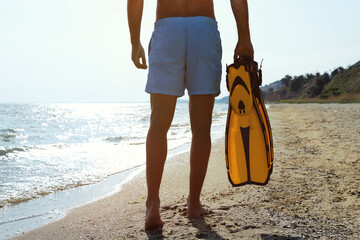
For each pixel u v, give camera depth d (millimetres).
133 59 1849
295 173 2918
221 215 1780
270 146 1708
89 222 2014
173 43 1658
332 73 100438
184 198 2318
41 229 1989
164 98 1674
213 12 1819
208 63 1702
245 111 1754
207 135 1767
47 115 46250
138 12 1783
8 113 52500
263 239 1406
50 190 3186
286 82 150125
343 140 5266
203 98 1730
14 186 3371
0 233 1958
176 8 1713
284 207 1897
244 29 1725
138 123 24734
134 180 3418
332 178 2684
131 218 1970
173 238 1463
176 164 4098
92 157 5625
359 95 64000
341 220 1660
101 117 39531
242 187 2471
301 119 12273
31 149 7570
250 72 1726
